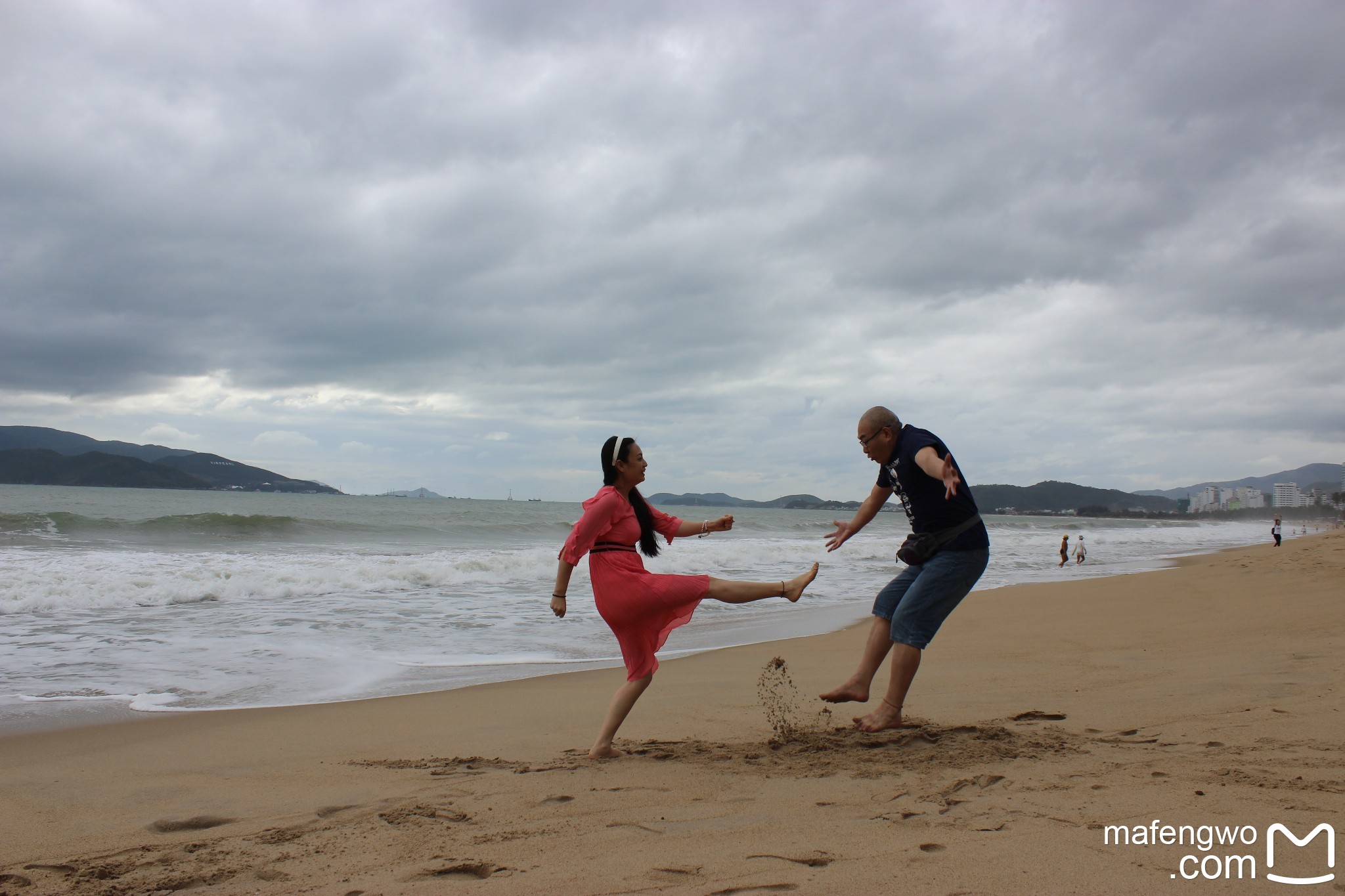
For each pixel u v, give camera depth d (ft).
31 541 69.51
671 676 22.66
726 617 39.24
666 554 73.61
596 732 15.43
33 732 16.52
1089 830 7.64
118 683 22.02
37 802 11.09
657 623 12.78
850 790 9.84
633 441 13.28
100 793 11.54
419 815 9.57
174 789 11.69
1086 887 6.27
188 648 27.35
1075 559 85.61
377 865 7.89
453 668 25.05
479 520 150.41
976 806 8.71
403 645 29.09
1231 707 14.37
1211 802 8.41
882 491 14.71
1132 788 9.14
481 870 7.57
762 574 62.75
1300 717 13.12
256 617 34.50
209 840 9.12
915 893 6.31
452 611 37.68
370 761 13.25
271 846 8.75
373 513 183.21
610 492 13.05
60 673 23.11
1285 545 94.43
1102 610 36.42
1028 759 10.97
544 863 7.64
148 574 43.68
